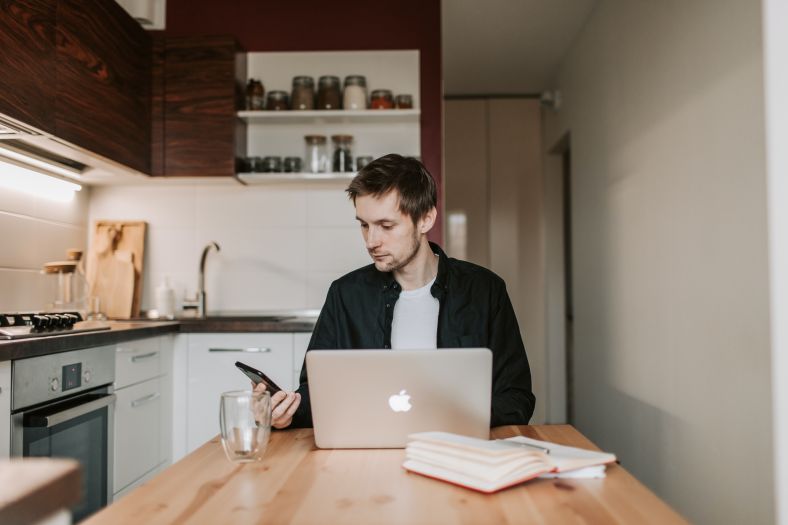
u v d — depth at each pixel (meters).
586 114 4.26
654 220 2.96
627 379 3.37
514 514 0.95
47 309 3.02
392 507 0.99
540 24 4.30
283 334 3.17
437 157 3.75
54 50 2.50
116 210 3.73
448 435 1.20
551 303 5.62
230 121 3.46
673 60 2.73
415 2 3.79
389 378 1.30
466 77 5.36
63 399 2.33
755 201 2.04
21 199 3.00
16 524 0.73
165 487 1.08
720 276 2.29
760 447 2.02
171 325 3.13
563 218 5.63
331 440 1.33
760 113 2.00
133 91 3.23
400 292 1.86
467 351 1.29
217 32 3.80
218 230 3.74
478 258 5.77
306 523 0.92
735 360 2.18
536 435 1.46
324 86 3.61
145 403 2.91
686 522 0.92
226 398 1.24
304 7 3.80
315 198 3.75
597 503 1.00
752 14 2.05
